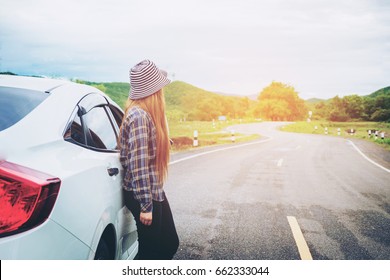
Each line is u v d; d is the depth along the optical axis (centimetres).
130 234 302
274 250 419
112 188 243
